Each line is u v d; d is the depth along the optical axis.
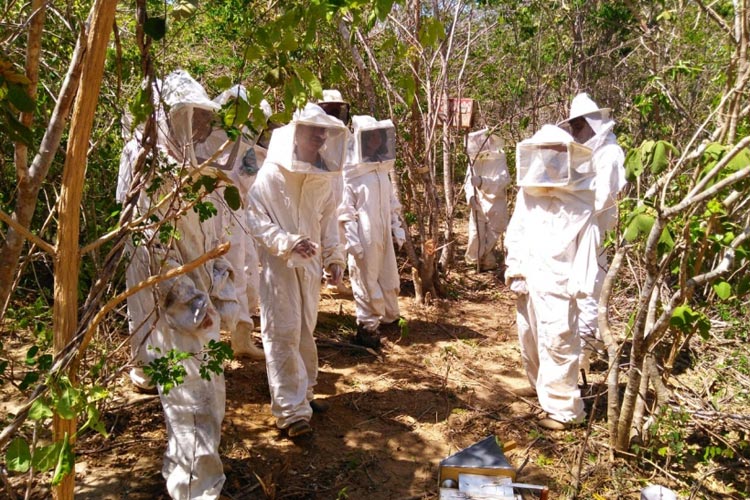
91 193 4.81
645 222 3.62
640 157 3.66
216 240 4.25
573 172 4.46
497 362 5.96
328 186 4.60
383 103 8.62
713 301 6.25
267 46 2.70
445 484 3.21
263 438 4.46
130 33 4.33
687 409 4.54
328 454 4.34
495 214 8.86
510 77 10.11
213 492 3.54
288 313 4.29
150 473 4.00
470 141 8.80
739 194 3.53
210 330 3.63
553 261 4.55
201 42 7.75
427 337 6.53
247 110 2.76
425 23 3.16
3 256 2.30
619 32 9.36
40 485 3.68
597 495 3.95
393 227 6.76
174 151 3.45
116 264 2.56
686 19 7.31
